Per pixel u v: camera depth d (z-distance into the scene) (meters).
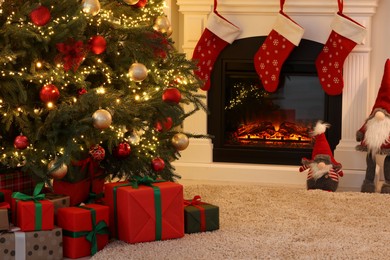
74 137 3.26
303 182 5.20
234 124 5.45
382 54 5.17
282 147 5.33
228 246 3.27
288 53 5.11
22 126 3.30
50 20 3.28
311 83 5.30
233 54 5.32
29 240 3.08
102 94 3.36
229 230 3.56
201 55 5.30
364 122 5.05
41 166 3.40
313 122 5.33
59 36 3.23
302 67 5.25
